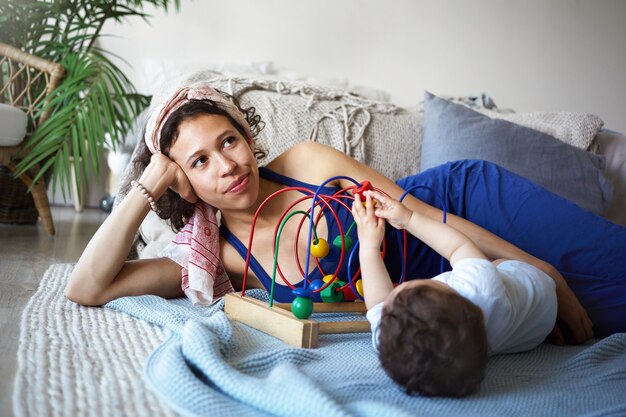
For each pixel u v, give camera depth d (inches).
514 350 47.3
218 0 151.7
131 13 123.8
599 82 167.0
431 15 159.3
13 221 118.5
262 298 57.0
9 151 103.0
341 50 157.1
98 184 158.7
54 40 130.6
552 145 80.0
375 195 48.7
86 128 102.1
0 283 66.4
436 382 35.5
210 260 56.9
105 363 40.6
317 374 38.9
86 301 55.5
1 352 42.4
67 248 94.4
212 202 54.4
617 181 85.7
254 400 33.8
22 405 33.1
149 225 73.0
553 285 48.8
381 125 84.0
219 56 153.3
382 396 36.1
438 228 47.6
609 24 165.6
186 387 34.4
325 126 81.1
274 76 136.3
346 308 52.7
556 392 38.6
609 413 33.9
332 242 55.6
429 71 160.6
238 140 53.3
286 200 57.7
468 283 41.2
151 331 48.8
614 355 46.7
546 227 56.4
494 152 78.0
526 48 163.8
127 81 117.2
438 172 61.3
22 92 107.7
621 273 54.6
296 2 154.3
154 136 54.8
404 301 36.7
